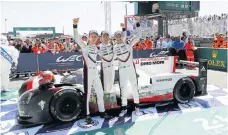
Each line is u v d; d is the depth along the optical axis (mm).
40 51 9062
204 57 9250
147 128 3328
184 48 9680
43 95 3412
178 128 3297
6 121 3775
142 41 11438
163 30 17656
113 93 3887
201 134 3076
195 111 4004
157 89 4168
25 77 8031
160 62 4594
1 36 5844
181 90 4402
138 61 4379
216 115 3783
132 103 4156
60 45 10727
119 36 3758
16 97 5375
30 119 3373
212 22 17359
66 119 3510
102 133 3201
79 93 3611
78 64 8852
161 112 3992
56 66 8492
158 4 14227
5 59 5781
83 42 3553
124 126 3426
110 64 3820
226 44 10336
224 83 6227
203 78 4707
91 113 3836
